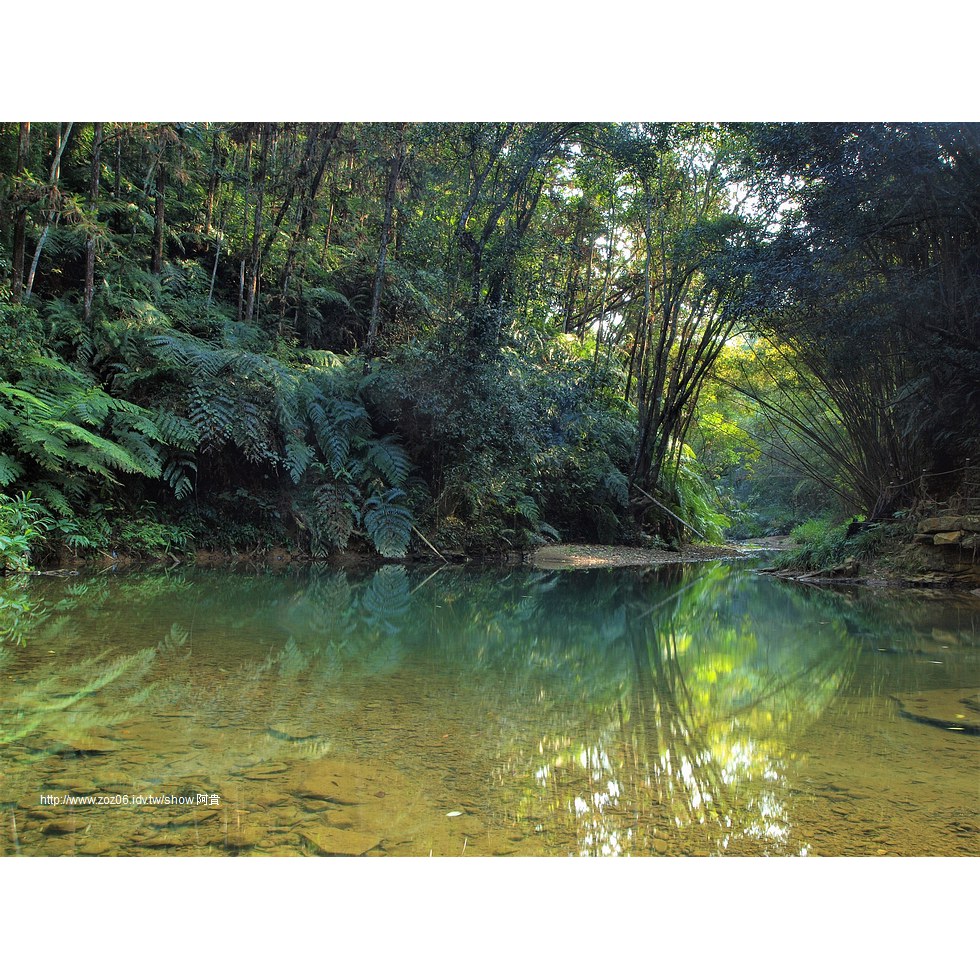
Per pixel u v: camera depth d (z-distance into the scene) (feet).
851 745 8.59
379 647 14.37
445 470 37.60
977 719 9.90
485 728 8.98
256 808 6.31
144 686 10.42
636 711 10.09
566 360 45.21
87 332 27.81
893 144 25.07
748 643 16.40
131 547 26.68
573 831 6.06
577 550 44.57
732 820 6.35
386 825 6.04
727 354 58.18
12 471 22.53
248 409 29.84
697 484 64.39
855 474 41.01
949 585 30.07
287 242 43.55
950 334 26.86
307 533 32.58
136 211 36.76
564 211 50.34
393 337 40.09
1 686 10.21
